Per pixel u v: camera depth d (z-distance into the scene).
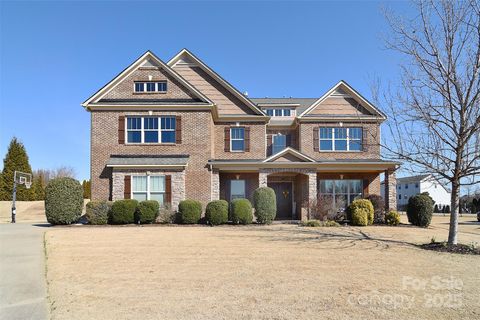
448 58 12.16
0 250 11.70
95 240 13.74
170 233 15.93
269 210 20.36
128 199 20.23
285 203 25.84
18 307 6.47
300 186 24.28
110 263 9.81
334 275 8.56
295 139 28.34
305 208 23.12
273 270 9.03
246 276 8.47
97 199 21.97
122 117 22.61
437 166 12.70
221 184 25.08
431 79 12.16
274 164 22.50
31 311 6.27
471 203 46.47
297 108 29.75
